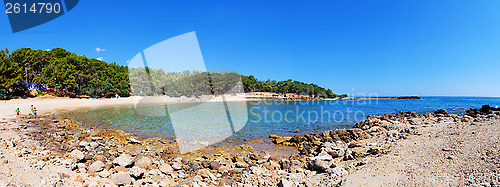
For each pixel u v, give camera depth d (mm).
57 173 7223
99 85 69000
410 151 8805
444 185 5395
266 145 15125
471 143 8359
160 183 7656
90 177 7480
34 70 63812
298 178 7855
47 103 46125
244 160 11266
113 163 8914
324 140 14781
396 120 20938
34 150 9453
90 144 12086
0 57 50750
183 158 11508
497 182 4980
